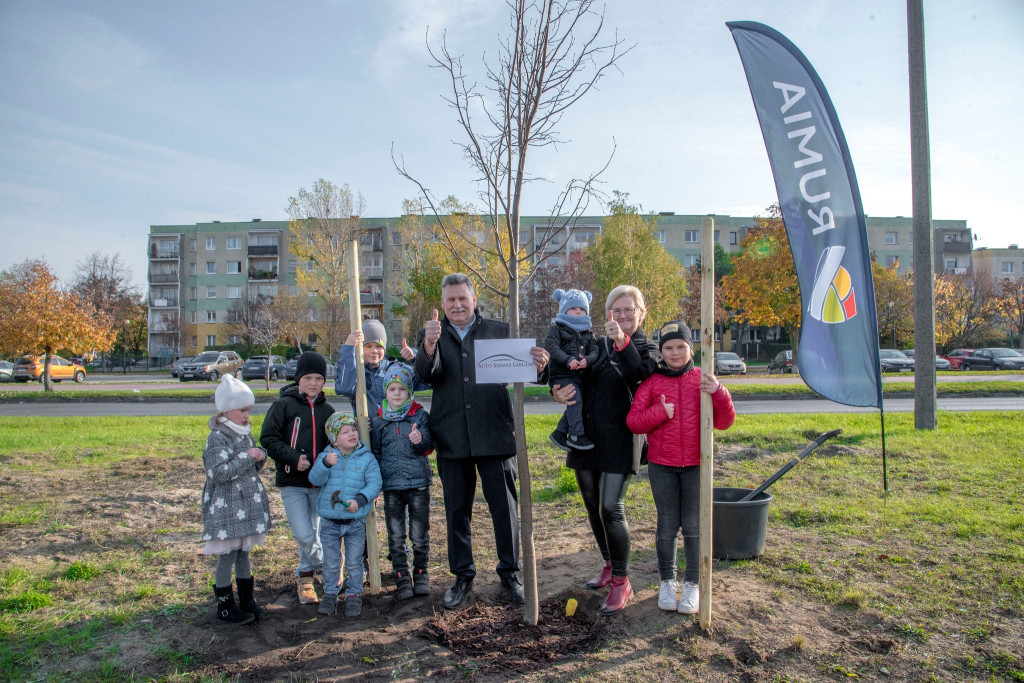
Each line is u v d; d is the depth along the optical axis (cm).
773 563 454
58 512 622
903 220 6109
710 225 352
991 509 563
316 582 454
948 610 371
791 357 3412
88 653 345
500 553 417
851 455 802
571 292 414
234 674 325
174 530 571
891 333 4519
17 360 3469
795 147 549
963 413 1198
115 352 5850
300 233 4153
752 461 791
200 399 2047
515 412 365
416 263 3566
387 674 324
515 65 379
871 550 473
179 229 6462
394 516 428
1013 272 6488
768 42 552
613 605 380
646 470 783
